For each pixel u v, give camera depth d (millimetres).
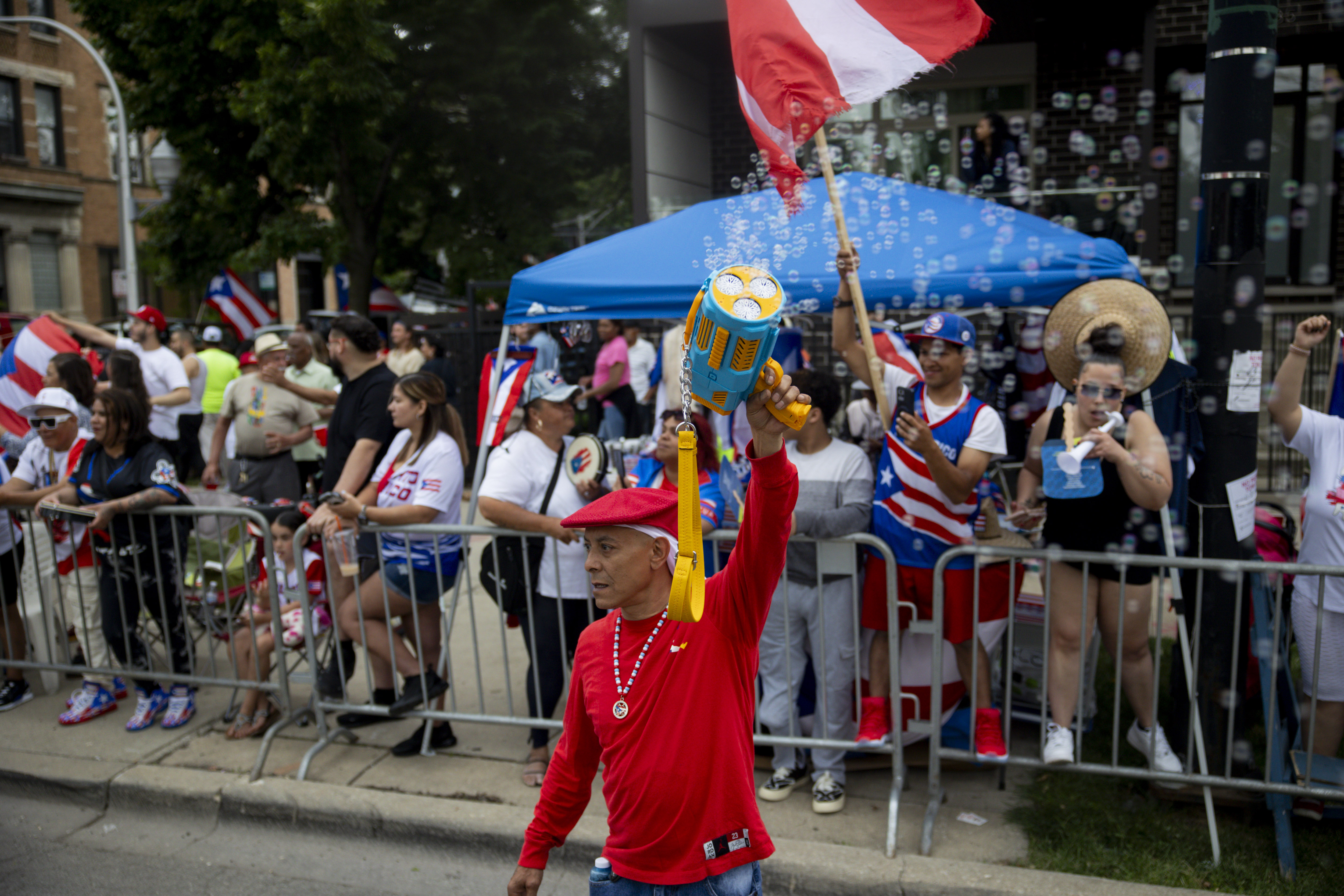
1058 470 3188
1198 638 3285
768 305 1439
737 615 1908
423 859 3459
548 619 3770
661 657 1885
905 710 3688
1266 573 3143
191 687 4449
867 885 3031
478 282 10531
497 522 3701
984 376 4719
